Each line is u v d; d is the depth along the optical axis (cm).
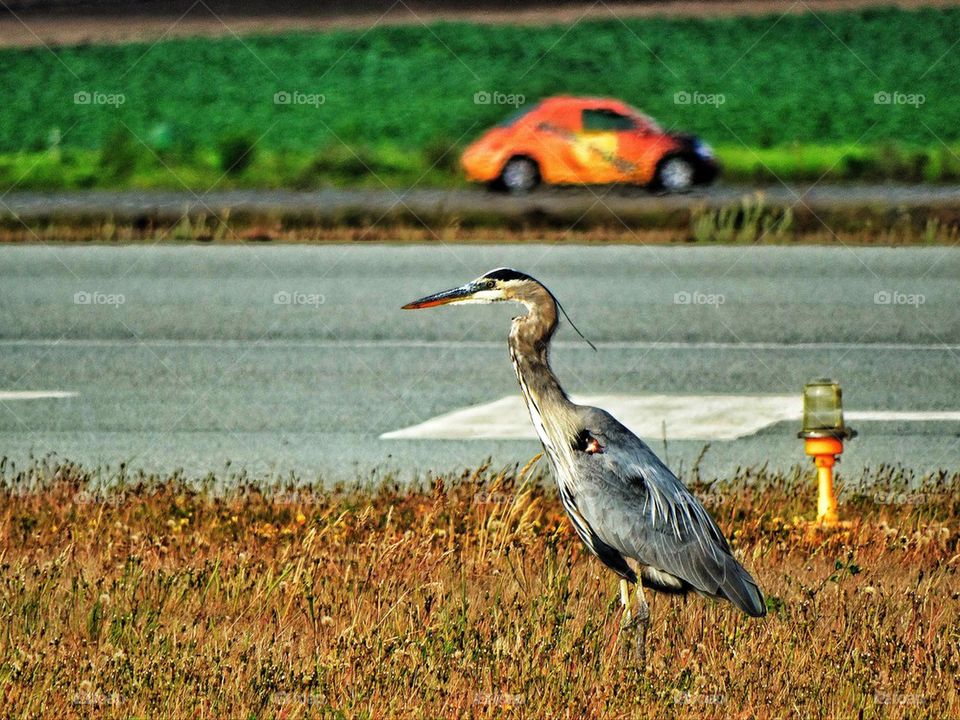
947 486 1252
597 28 4031
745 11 4062
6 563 965
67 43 3988
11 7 4312
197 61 3912
